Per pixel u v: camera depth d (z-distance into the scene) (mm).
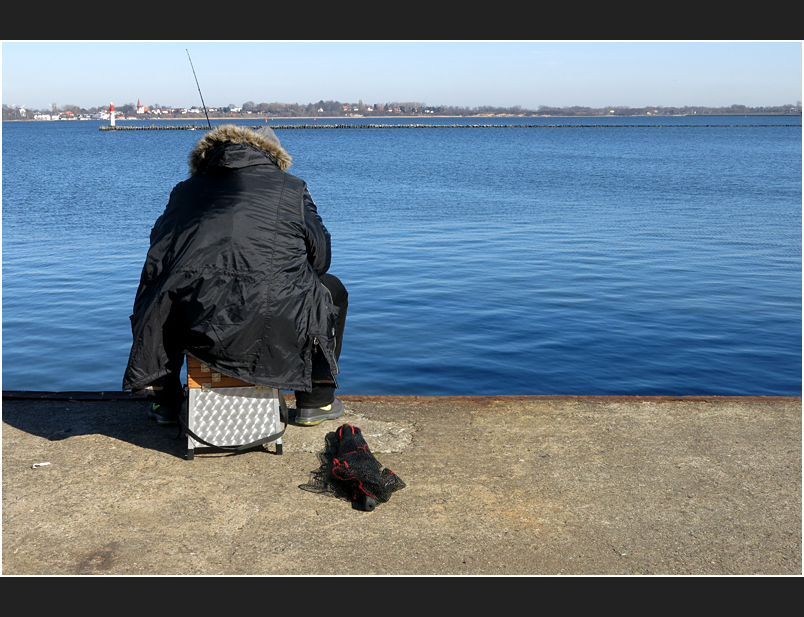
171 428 3471
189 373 3016
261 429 3100
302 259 2943
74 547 2426
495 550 2438
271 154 3113
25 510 2668
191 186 2977
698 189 34281
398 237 19188
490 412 3719
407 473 3014
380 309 11531
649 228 21234
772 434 3443
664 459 3164
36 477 2939
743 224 22312
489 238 19109
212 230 2795
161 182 37938
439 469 3051
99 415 3643
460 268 14898
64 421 3553
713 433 3453
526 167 50375
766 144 91125
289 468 3049
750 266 15383
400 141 100188
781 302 12195
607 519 2646
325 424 3535
